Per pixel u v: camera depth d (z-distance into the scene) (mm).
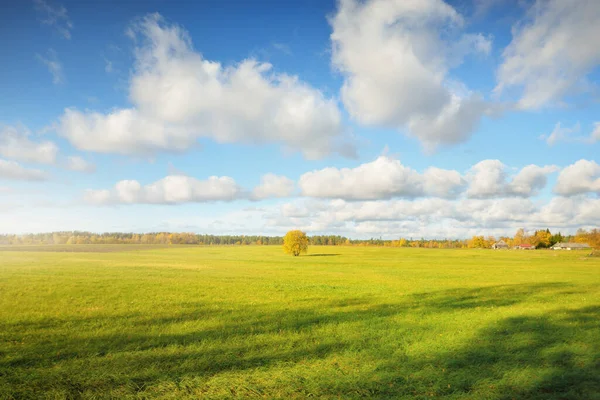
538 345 14391
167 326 17672
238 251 142000
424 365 11977
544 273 53781
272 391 9859
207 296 27812
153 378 10766
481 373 11227
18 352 13148
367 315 20719
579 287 35812
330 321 19047
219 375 10953
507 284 38594
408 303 25438
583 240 197500
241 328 17312
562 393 9703
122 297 26844
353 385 10234
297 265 68750
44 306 22719
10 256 91125
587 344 14469
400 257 108062
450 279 44000
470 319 19672
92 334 15938
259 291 31078
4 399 9281
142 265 62250
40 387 10070
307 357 12859
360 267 65062
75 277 40031
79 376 10742
